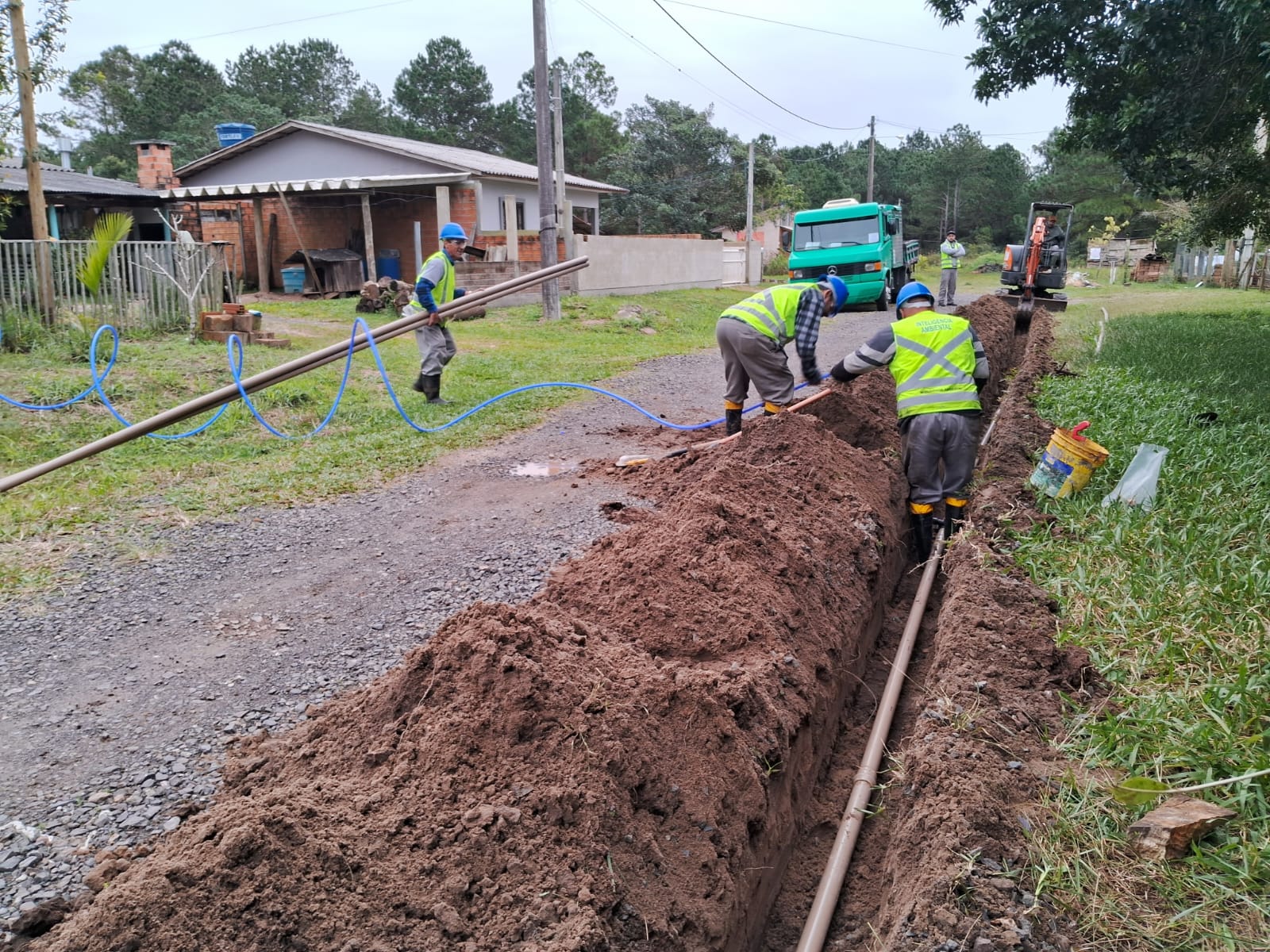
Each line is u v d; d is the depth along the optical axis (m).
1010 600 4.67
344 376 8.86
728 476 5.45
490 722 3.06
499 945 2.44
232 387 7.92
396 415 9.42
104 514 6.36
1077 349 14.29
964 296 31.73
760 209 50.94
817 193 71.50
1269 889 2.72
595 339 16.86
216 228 25.75
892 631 5.69
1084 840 2.98
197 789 3.33
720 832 3.10
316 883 2.44
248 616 4.80
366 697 3.60
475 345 15.16
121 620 4.76
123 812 3.20
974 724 3.60
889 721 4.47
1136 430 7.89
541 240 18.88
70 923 2.43
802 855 3.72
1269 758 3.15
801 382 11.89
